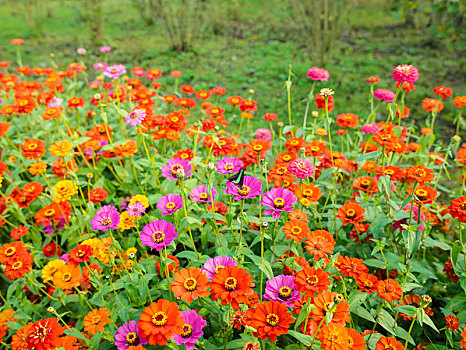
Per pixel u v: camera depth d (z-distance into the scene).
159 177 3.09
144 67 7.34
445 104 5.53
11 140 3.74
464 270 2.29
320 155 2.80
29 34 9.26
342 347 1.59
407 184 3.16
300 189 2.30
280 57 7.65
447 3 6.58
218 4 10.57
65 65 7.40
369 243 2.55
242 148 3.02
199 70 7.19
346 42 8.28
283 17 9.87
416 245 2.20
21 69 3.99
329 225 2.61
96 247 2.25
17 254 2.20
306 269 1.69
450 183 3.83
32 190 2.75
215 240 2.41
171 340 1.74
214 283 1.66
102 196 2.79
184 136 3.49
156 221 1.98
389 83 6.24
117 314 2.15
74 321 2.57
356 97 5.90
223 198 2.84
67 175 3.07
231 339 1.98
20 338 1.78
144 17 10.13
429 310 2.33
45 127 3.50
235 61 7.56
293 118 5.39
